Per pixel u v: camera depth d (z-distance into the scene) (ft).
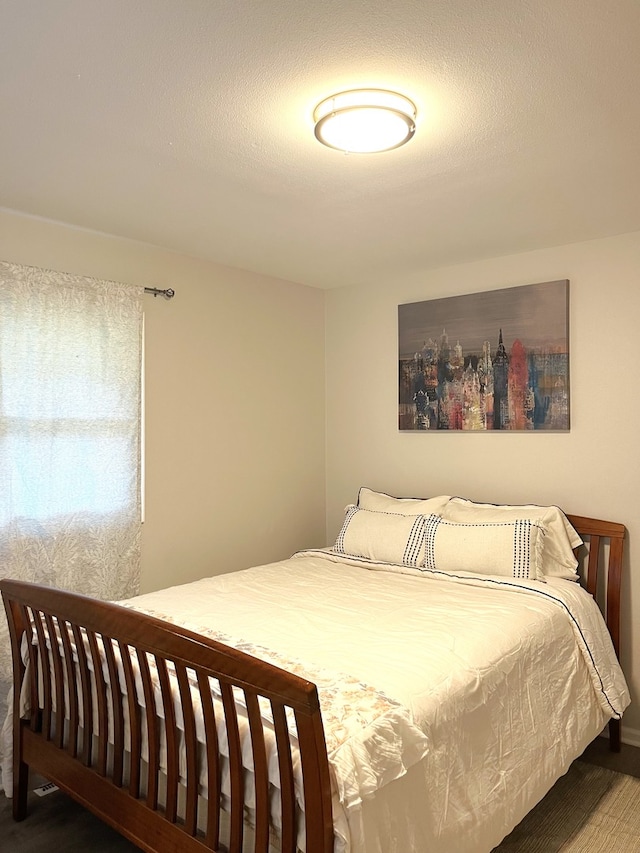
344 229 9.68
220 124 6.27
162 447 10.80
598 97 5.72
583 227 9.59
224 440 11.80
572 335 10.44
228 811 5.49
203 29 4.76
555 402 10.55
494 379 11.23
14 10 4.53
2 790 8.39
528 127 6.31
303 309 13.41
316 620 7.79
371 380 13.08
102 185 7.95
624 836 7.41
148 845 5.97
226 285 11.83
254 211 8.88
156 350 10.70
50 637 7.20
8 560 8.72
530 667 7.46
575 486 10.43
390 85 5.50
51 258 9.39
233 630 7.41
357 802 4.67
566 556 9.87
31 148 6.86
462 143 6.67
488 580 9.35
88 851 7.14
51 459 9.19
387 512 11.46
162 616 7.88
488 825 6.22
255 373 12.38
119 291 9.95
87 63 5.22
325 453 13.82
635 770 8.94
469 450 11.66
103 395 9.77
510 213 8.96
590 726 8.39
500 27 4.71
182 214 9.03
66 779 7.00
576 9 4.51
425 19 4.62
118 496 9.93
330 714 5.25
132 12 4.56
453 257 11.29
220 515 11.73
